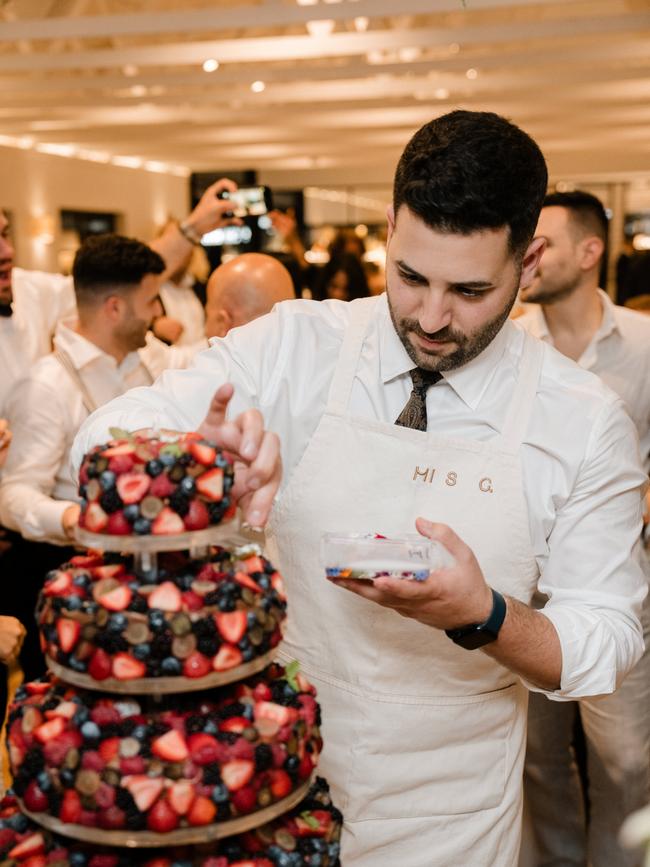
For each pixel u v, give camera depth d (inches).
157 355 135.0
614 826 103.3
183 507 37.8
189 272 216.8
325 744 61.9
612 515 59.8
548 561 61.2
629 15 198.1
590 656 55.0
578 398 60.0
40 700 38.8
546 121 347.3
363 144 411.8
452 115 51.3
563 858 110.5
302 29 275.4
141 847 36.8
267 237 494.9
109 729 36.1
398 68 247.9
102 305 115.6
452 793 61.9
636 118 337.7
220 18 186.7
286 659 63.4
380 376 60.7
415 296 53.0
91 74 308.3
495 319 53.6
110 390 117.9
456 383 59.1
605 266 488.1
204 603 37.3
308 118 336.2
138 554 38.6
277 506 62.0
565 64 257.6
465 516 59.0
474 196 48.6
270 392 62.4
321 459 60.5
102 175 470.3
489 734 62.6
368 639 60.0
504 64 238.1
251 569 40.9
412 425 59.9
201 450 38.8
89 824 35.4
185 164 525.7
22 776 36.4
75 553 114.2
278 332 63.6
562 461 59.0
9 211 401.1
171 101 290.0
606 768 103.0
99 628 36.1
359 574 45.6
